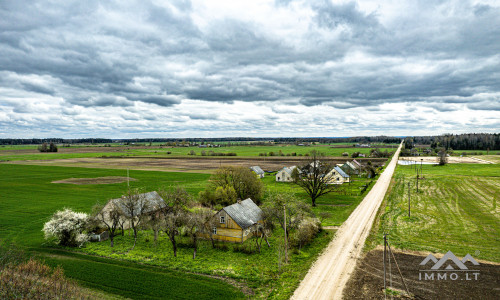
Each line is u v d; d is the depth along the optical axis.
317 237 48.00
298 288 31.72
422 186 90.50
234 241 47.03
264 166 158.12
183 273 36.19
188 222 42.25
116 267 37.69
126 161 190.75
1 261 36.00
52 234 45.22
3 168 148.75
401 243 43.91
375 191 86.19
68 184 101.88
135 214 50.44
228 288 32.22
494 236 46.38
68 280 33.09
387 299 29.12
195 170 143.62
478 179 98.31
